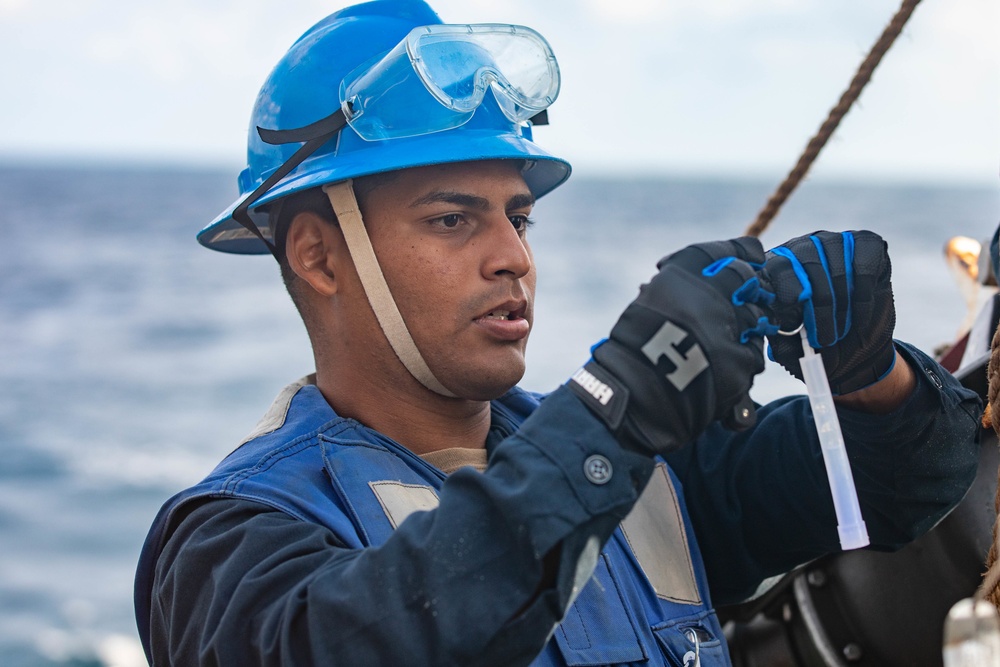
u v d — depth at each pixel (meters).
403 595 1.12
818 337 1.38
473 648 1.10
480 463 1.60
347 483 1.42
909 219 63.41
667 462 1.74
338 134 1.52
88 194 91.62
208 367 23.22
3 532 13.38
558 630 1.42
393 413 1.58
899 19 1.76
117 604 11.30
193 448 17.28
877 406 1.50
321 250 1.56
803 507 1.63
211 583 1.32
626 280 33.81
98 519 13.91
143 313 30.17
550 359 20.77
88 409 19.69
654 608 1.54
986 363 1.67
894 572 1.73
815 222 60.69
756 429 1.71
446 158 1.44
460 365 1.48
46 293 33.88
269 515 1.36
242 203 1.55
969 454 1.55
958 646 0.88
